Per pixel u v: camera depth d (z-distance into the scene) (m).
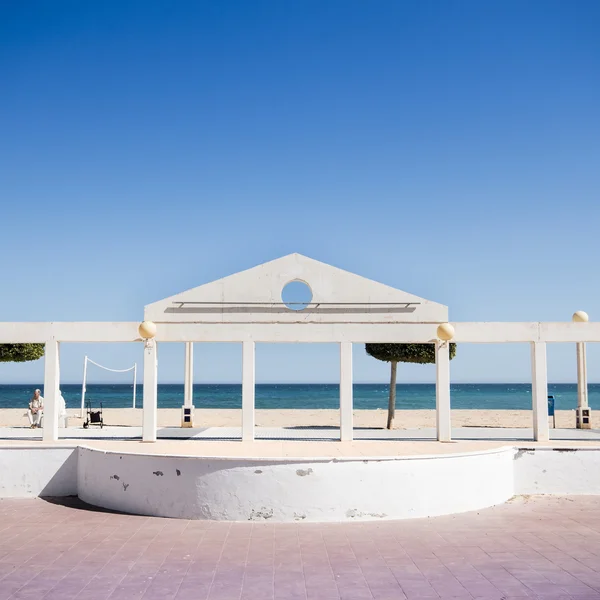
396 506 13.16
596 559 10.38
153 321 19.56
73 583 9.24
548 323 19.47
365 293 19.56
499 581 9.30
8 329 19.36
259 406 70.25
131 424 29.27
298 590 8.96
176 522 12.97
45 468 15.74
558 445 17.31
